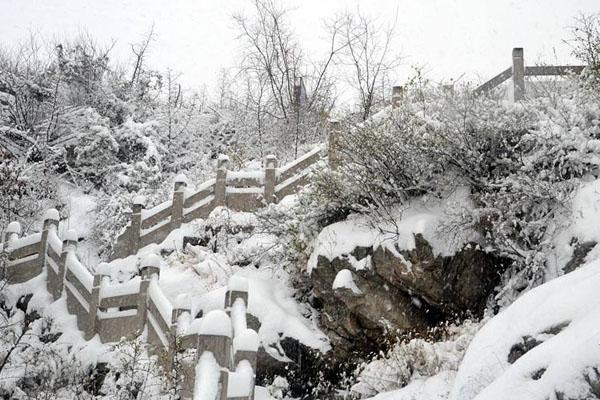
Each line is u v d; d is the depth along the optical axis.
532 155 9.83
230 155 20.47
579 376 4.09
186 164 21.70
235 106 24.61
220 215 13.95
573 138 9.38
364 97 22.22
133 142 20.52
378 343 9.77
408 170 10.43
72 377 10.01
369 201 10.83
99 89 22.55
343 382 9.66
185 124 23.31
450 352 8.17
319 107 22.67
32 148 18.89
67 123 20.67
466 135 10.16
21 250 13.52
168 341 9.52
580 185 9.05
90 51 24.70
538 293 5.80
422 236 9.45
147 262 11.02
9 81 20.98
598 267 5.67
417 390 7.63
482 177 10.08
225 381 5.93
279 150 21.41
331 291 10.27
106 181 19.05
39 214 16.97
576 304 5.14
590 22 12.37
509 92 14.07
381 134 10.75
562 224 8.91
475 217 9.52
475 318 9.33
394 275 9.60
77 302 11.84
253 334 7.12
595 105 9.84
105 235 15.70
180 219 14.31
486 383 5.40
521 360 4.72
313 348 10.11
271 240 12.87
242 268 12.47
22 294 12.82
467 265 9.48
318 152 15.00
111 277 12.66
